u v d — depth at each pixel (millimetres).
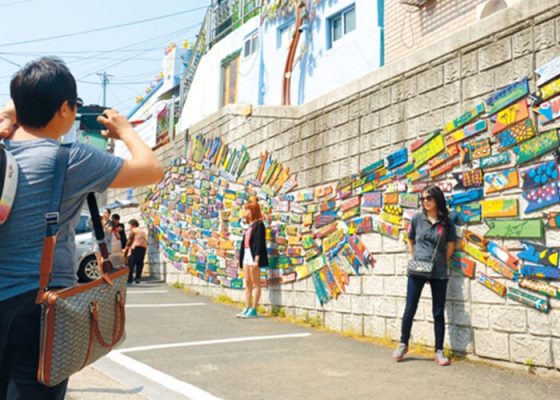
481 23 5766
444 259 5641
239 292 10281
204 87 19047
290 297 8617
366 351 6137
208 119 12055
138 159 2305
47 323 1938
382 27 11492
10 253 2020
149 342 6719
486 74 5680
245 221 9602
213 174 11484
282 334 7238
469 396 4426
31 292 1999
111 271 2260
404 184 6555
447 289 5855
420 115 6426
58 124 2266
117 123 2416
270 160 9461
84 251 11703
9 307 1986
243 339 6902
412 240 5867
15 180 2020
